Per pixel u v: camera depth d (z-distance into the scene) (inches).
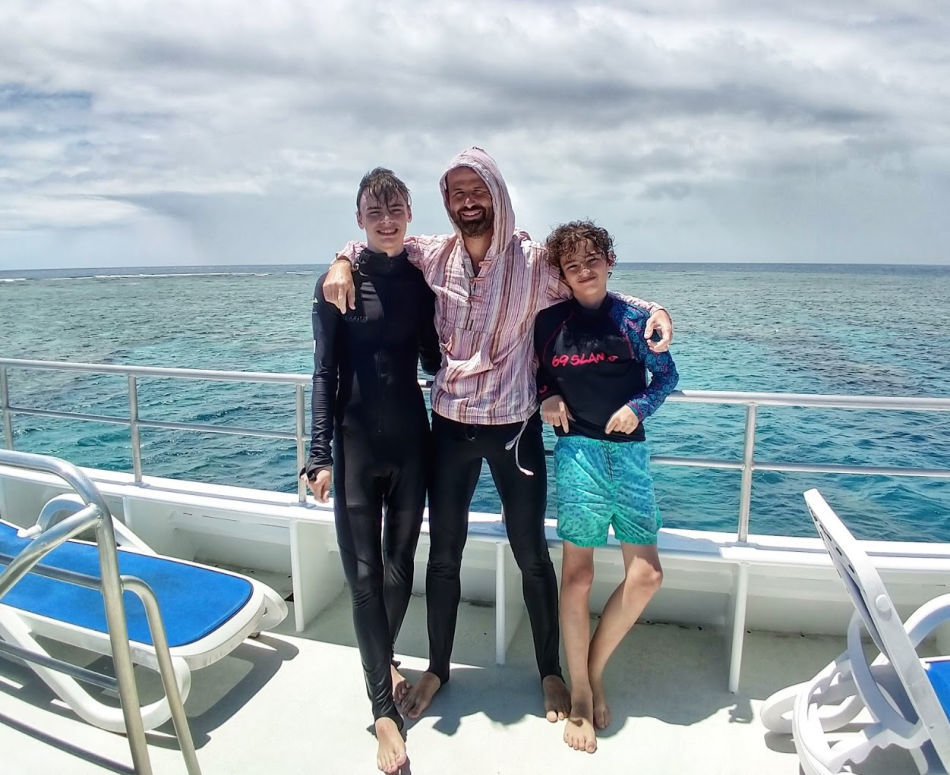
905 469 104.8
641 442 97.9
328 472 96.5
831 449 424.5
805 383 715.4
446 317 97.1
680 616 125.0
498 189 89.7
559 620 106.9
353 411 98.0
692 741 96.7
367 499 98.2
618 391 96.3
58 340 1018.1
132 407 137.2
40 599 107.9
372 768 92.2
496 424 96.0
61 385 609.0
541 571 102.9
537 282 95.2
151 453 417.7
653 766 91.9
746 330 1173.7
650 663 114.4
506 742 96.3
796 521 316.2
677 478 364.8
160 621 75.3
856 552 69.9
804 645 118.7
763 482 359.6
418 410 100.3
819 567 106.3
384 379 97.6
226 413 505.4
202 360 831.7
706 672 112.2
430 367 111.0
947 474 103.7
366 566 96.6
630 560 97.3
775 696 95.2
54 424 483.8
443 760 92.9
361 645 96.0
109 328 1171.3
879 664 89.7
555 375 97.7
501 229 91.6
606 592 124.6
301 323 1242.6
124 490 136.3
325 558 130.6
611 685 109.1
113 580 66.8
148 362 823.7
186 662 95.0
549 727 99.4
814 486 355.3
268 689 108.4
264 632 123.8
